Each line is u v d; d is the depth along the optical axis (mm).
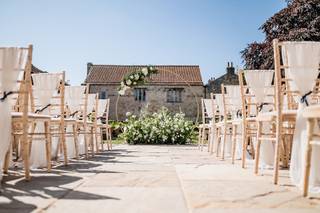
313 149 3072
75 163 5078
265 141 4707
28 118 3500
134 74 12375
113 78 28859
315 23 15773
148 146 10578
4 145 3131
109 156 6477
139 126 12156
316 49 3268
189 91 28156
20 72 3561
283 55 3527
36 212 2117
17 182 3238
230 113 7078
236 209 2227
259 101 4652
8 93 3209
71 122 5449
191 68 30578
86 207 2250
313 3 16312
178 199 2500
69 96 6297
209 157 6320
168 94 28234
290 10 17062
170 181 3320
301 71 3266
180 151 8070
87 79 28562
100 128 8164
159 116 12617
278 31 17359
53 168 4422
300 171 3123
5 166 3809
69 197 2553
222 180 3404
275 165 3234
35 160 4445
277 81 3332
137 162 5238
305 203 2414
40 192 2734
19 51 3303
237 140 6129
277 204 2379
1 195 2623
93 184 3129
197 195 2645
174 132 11984
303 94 3266
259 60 17672
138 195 2635
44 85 4781
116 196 2596
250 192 2779
